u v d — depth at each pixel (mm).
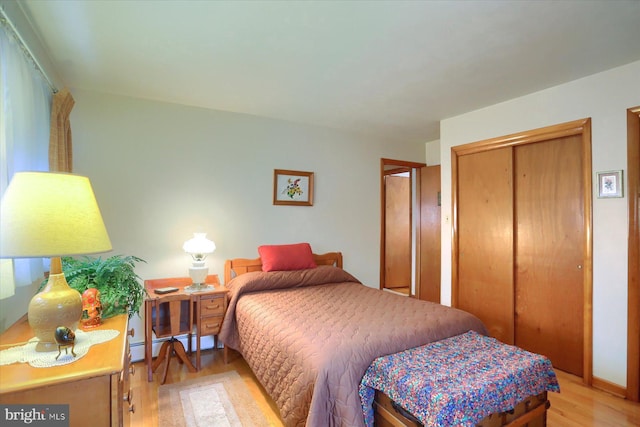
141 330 3010
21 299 1785
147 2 1668
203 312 2791
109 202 2912
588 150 2545
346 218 4184
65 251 1217
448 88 2799
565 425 2045
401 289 5754
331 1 1653
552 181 2838
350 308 2439
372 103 3178
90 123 2848
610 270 2438
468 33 1946
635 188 2316
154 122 3094
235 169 3463
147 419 2074
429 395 1374
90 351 1291
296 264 3396
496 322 3219
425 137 4527
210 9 1727
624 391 2350
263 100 3105
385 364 1635
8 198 1203
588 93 2551
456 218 3568
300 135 3848
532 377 1631
